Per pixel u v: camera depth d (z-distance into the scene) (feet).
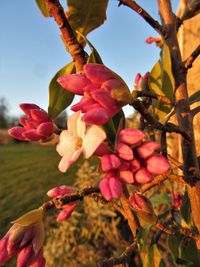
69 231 0.95
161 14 0.29
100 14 0.30
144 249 0.28
